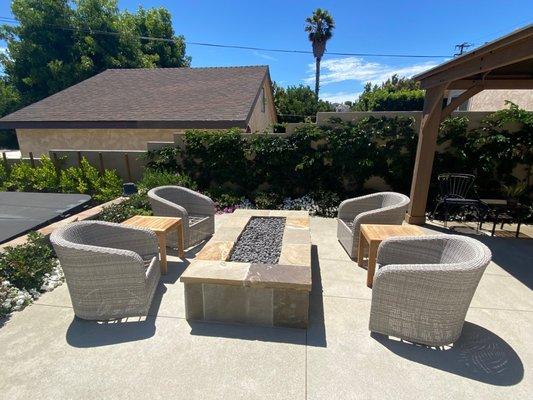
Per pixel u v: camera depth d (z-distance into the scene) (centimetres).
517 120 527
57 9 1730
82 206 480
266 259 284
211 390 183
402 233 310
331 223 504
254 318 241
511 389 185
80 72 1720
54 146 970
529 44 274
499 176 558
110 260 234
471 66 365
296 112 2208
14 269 289
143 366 201
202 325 242
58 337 228
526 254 388
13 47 1744
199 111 887
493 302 281
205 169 651
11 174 695
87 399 177
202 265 255
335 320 250
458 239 242
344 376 194
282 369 199
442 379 192
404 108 2038
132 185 576
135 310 250
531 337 232
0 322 245
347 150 590
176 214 377
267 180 634
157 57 2070
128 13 2141
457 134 553
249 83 1076
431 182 573
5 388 184
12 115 971
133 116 889
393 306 222
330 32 2422
